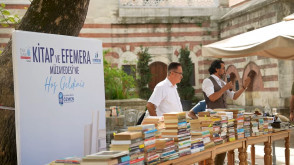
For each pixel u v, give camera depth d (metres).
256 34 6.43
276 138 6.03
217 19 21.48
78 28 4.45
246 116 5.36
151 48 21.41
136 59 21.28
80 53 3.79
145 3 21.31
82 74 3.80
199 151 4.30
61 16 4.25
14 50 3.24
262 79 17.36
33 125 3.34
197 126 4.48
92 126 3.89
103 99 4.04
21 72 3.27
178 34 21.55
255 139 5.55
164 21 21.31
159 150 3.68
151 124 3.58
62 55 3.61
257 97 17.89
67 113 3.63
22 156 3.25
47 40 3.48
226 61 20.48
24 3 19.53
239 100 19.22
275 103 16.45
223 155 5.90
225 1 21.61
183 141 4.00
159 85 5.35
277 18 16.44
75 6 4.32
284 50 7.30
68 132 3.63
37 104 3.38
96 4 20.94
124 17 21.05
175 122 3.90
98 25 20.95
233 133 5.06
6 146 3.88
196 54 21.64
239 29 19.56
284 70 16.09
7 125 3.90
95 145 3.92
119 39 21.16
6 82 3.97
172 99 5.41
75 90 3.72
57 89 3.55
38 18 4.20
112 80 13.18
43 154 3.41
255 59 17.83
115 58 21.16
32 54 3.36
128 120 7.83
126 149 3.15
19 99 3.24
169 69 5.41
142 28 21.33
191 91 21.30
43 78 3.43
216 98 6.01
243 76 18.88
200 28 21.58
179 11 21.41
